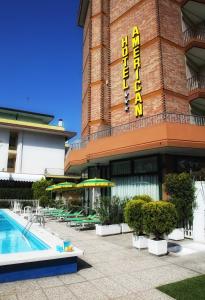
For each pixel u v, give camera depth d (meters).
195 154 17.58
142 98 19.89
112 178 20.11
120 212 14.32
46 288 6.17
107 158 19.38
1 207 31.94
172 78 19.42
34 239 11.06
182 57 20.73
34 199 31.52
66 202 28.86
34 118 51.25
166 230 9.29
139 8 21.69
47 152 43.88
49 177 39.19
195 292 5.93
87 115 23.80
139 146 15.98
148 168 17.48
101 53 23.58
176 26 21.05
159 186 16.38
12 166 43.06
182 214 12.23
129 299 5.61
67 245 7.63
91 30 25.11
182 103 19.59
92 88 23.70
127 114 21.03
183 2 21.42
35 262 6.91
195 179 12.75
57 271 7.14
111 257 8.95
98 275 7.11
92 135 21.45
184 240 11.91
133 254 9.37
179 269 7.64
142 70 20.30
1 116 48.56
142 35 20.89
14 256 6.87
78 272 7.35
